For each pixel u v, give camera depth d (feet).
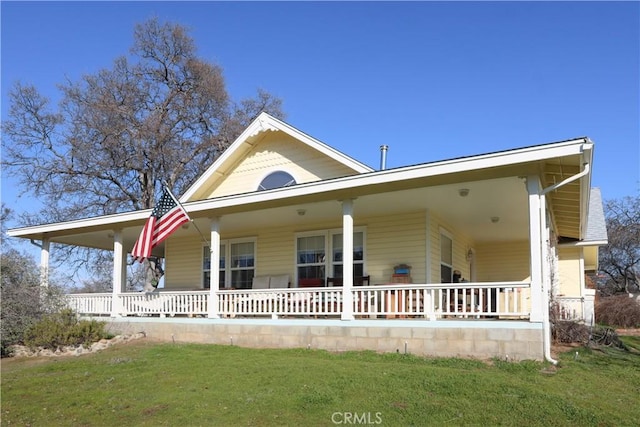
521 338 31.37
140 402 24.91
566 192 40.22
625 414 22.20
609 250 128.36
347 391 25.02
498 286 32.89
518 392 24.22
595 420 21.20
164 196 43.68
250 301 42.73
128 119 93.91
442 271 48.83
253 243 54.95
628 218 128.77
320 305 39.27
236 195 42.88
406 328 34.91
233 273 55.88
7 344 45.03
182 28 100.58
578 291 63.46
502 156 31.55
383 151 50.85
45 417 23.75
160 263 96.22
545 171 34.40
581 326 41.55
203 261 58.49
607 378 28.17
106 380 29.68
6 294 46.93
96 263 97.45
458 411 22.20
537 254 31.42
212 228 45.80
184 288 58.75
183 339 45.06
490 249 65.36
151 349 40.09
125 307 50.57
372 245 47.50
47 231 57.16
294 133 47.47
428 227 45.16
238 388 26.18
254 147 52.39
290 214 47.29
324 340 37.86
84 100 92.07
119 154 91.50
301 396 24.29
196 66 100.01
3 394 28.09
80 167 92.02
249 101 113.19
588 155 30.19
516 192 38.47
